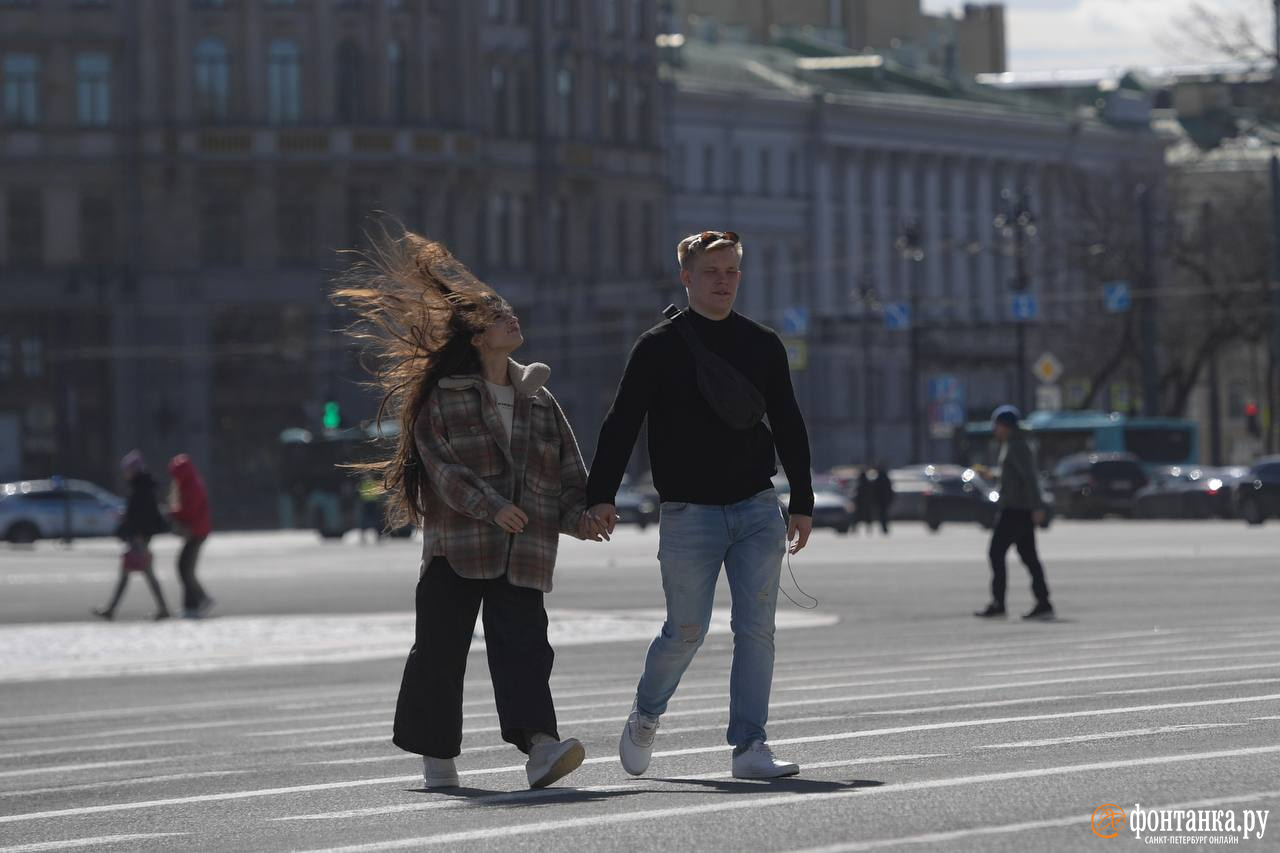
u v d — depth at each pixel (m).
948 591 76.06
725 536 24.39
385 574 104.75
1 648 59.91
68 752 32.78
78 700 43.78
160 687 46.38
